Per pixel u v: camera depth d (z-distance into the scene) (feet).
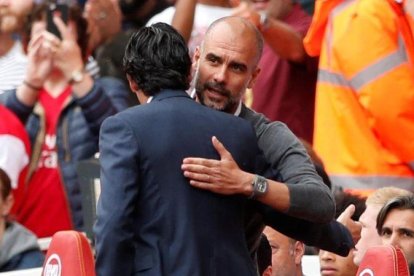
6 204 69.15
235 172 47.96
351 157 75.77
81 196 72.08
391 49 74.69
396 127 74.54
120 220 46.68
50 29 78.59
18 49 84.48
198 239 47.34
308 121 80.89
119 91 80.28
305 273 64.64
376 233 57.36
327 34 76.95
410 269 55.01
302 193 48.44
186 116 48.44
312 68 80.53
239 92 49.90
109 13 88.07
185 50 49.44
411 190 74.95
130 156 47.34
